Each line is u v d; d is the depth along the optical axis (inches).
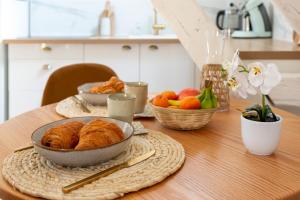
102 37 128.6
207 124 48.3
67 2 137.5
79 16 139.0
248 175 32.3
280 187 29.9
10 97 120.0
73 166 32.9
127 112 42.8
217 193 28.8
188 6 81.3
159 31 141.8
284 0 73.8
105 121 36.7
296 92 82.7
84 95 56.1
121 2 139.7
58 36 137.9
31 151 37.1
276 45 98.3
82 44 118.8
